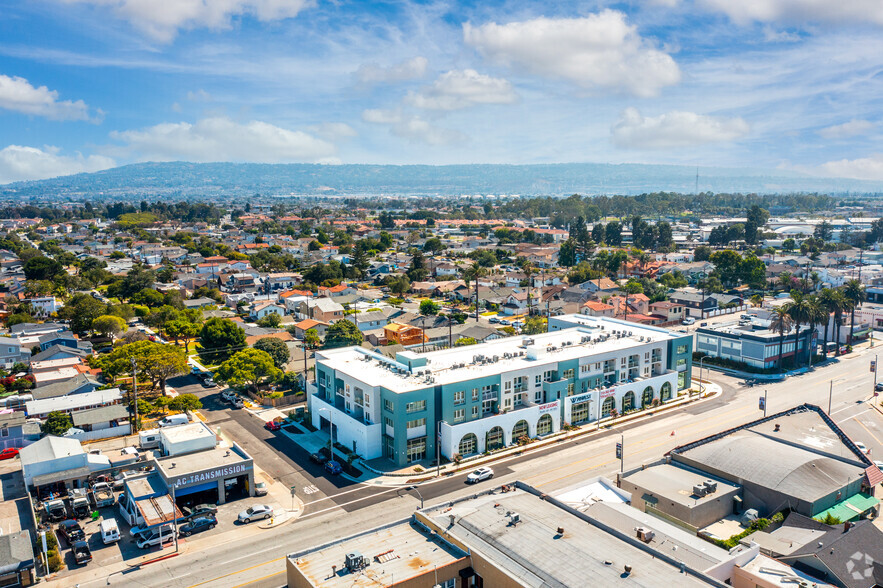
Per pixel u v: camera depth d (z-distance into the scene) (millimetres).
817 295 171625
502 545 53812
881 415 110000
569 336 122188
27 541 63594
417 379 93562
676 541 57031
